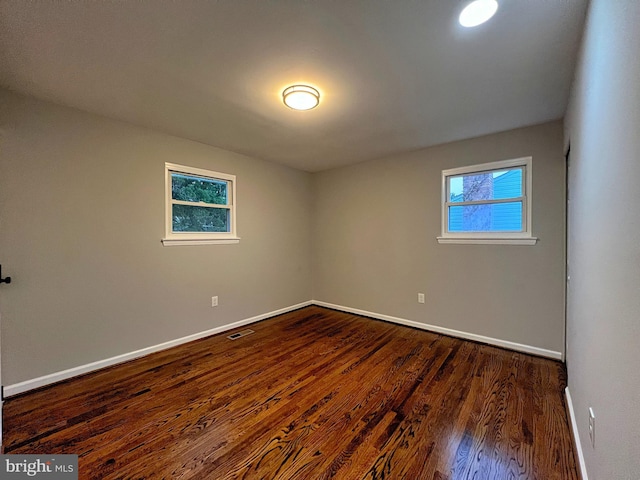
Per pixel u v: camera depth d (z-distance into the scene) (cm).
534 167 279
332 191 456
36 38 154
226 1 131
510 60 176
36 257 223
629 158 83
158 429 175
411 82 201
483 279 312
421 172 357
